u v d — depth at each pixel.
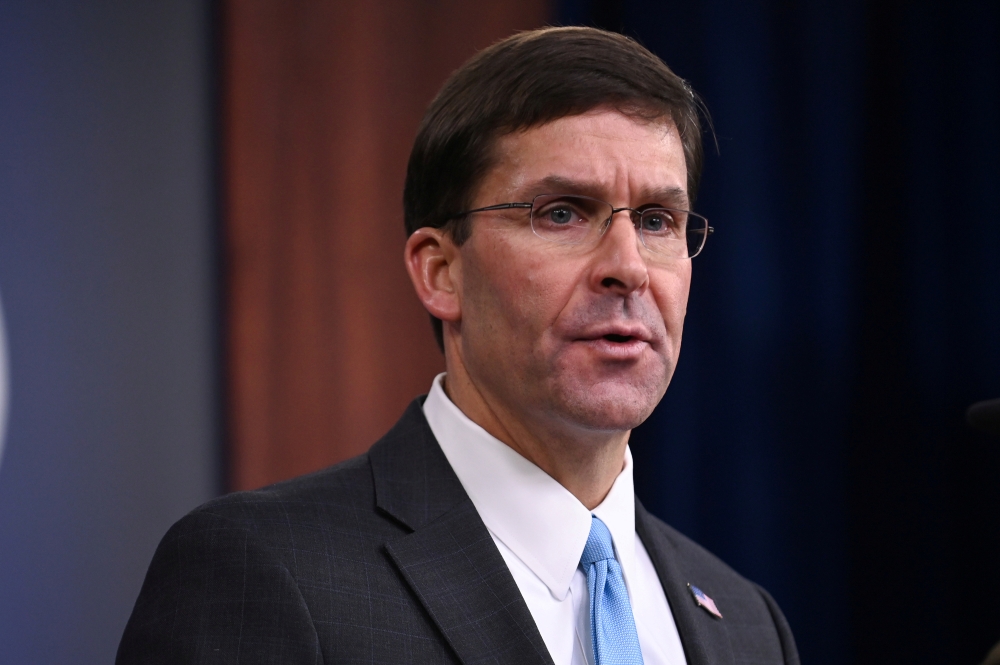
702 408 9.41
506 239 4.18
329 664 3.67
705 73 9.59
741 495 9.34
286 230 8.52
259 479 8.24
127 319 7.86
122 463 7.74
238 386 8.27
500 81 4.33
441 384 4.78
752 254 9.55
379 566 3.98
